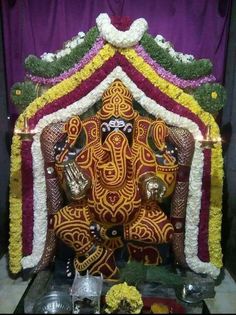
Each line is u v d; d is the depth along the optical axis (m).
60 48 2.90
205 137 2.56
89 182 2.44
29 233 2.77
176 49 2.89
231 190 3.08
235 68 3.00
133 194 2.42
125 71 2.54
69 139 2.52
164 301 2.45
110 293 2.37
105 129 2.48
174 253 2.74
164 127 2.54
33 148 2.62
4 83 3.06
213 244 2.76
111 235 2.52
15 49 2.94
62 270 2.76
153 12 2.84
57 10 2.85
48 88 2.72
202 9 2.81
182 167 2.56
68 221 2.54
